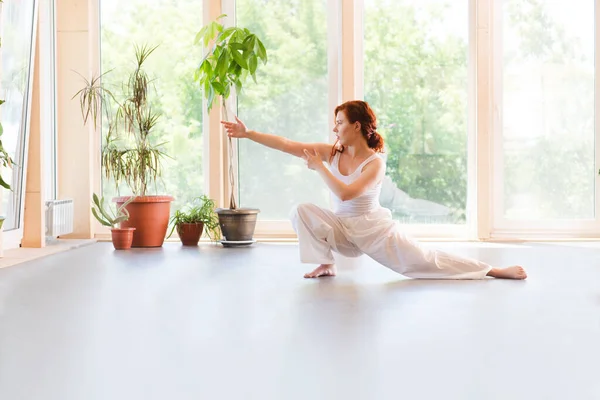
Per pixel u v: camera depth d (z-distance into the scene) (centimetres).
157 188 651
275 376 199
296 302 321
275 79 648
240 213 586
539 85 651
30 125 555
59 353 229
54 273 424
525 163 653
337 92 645
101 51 646
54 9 632
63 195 637
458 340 244
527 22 649
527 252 541
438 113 652
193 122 649
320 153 411
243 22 646
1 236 493
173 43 646
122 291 355
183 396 182
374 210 404
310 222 398
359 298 331
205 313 296
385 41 650
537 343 239
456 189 655
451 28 648
